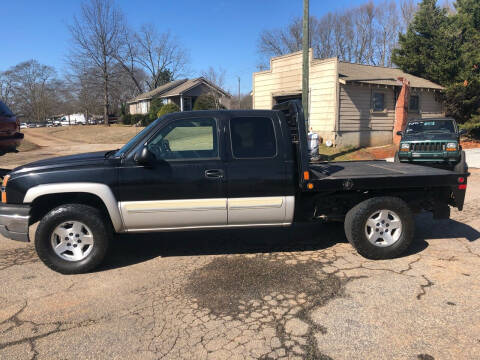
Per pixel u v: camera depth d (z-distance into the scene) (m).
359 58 52.25
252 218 4.42
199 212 4.30
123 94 60.41
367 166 5.64
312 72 16.64
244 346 2.83
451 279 3.90
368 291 3.67
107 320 3.24
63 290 3.83
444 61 20.64
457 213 6.62
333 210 4.75
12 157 17.95
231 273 4.18
